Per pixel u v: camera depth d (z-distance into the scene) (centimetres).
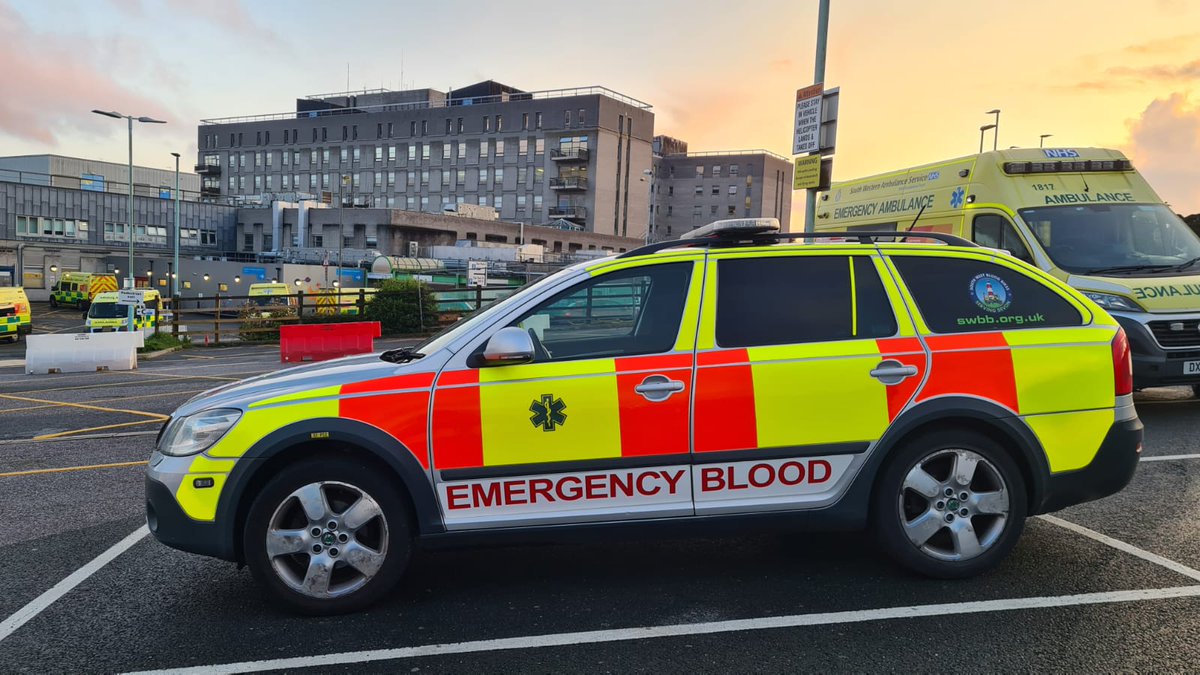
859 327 398
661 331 390
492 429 371
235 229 7850
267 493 369
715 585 407
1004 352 397
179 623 373
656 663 326
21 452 789
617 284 396
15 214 6138
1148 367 730
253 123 10700
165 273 5644
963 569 399
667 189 11150
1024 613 364
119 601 402
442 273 5091
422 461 370
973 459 394
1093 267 800
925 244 421
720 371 382
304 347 1978
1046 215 857
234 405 375
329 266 6262
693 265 401
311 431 367
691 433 379
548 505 377
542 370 377
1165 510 510
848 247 411
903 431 388
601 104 8906
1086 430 401
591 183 8962
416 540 380
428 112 9681
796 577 414
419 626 365
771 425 383
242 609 388
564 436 374
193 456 369
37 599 406
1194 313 733
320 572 373
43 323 4272
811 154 1139
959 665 320
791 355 387
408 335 2861
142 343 2252
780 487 387
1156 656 324
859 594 390
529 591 405
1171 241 828
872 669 317
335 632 360
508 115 9300
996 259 419
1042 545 452
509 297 418
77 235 6538
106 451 787
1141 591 386
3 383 1538
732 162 10781
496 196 9394
